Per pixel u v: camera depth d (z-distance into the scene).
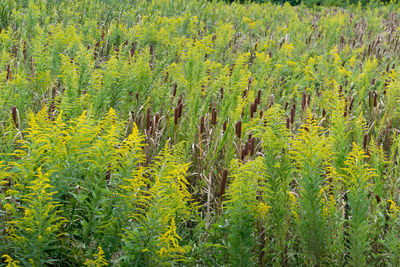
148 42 6.71
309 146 2.38
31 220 2.09
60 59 4.55
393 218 2.47
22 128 3.54
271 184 2.46
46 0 8.78
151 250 2.15
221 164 3.77
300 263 2.62
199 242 2.61
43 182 2.25
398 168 3.02
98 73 3.97
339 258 2.38
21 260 2.10
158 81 4.71
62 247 2.32
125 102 4.15
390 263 2.49
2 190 2.69
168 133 3.94
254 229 2.46
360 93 4.94
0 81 3.68
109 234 2.30
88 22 6.93
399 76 4.91
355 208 2.29
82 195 2.38
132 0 9.99
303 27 8.79
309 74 6.05
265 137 2.52
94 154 2.41
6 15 7.25
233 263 2.31
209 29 9.22
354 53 7.15
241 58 4.80
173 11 9.80
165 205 2.23
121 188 2.38
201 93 4.33
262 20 10.73
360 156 2.37
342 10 17.44
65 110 3.28
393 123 4.46
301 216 2.53
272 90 5.30
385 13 14.78
